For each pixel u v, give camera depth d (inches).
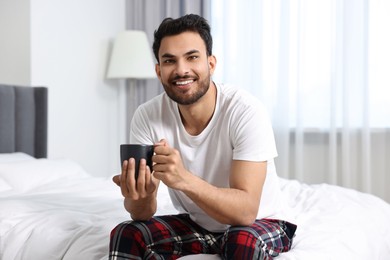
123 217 69.3
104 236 59.6
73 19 139.9
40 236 64.1
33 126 125.6
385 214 82.9
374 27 135.6
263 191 56.9
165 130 58.1
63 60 136.8
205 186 47.4
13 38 129.2
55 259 60.1
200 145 55.9
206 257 51.9
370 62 136.3
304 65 144.0
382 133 136.5
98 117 151.1
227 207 47.8
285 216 58.1
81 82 143.6
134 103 161.3
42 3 129.3
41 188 95.8
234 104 54.2
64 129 138.0
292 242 60.4
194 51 52.0
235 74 155.3
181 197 57.7
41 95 125.9
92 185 96.8
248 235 48.1
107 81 154.5
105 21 152.7
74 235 61.8
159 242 52.3
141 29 161.8
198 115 55.3
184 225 56.3
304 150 147.3
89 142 147.6
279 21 147.6
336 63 139.2
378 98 136.1
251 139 51.9
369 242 68.7
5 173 97.0
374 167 138.1
